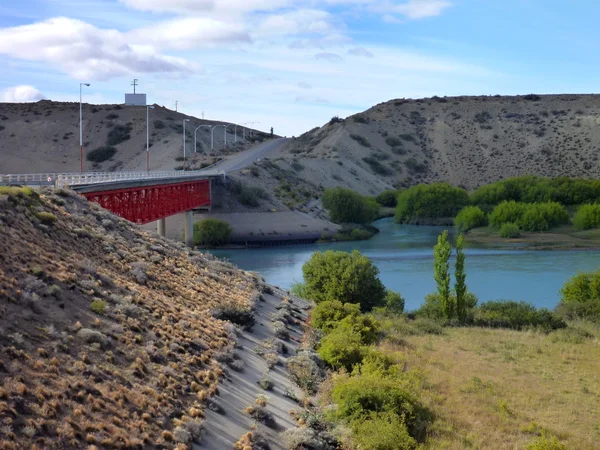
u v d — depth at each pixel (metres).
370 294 48.91
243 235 107.88
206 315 27.94
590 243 103.31
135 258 30.44
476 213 126.88
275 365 25.84
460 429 22.86
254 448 17.53
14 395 14.74
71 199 35.28
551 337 39.97
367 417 21.33
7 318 17.94
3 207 25.98
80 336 18.95
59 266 23.64
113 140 188.88
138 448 15.29
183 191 90.06
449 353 35.00
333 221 126.31
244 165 153.38
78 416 15.26
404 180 192.88
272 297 39.75
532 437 22.77
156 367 19.73
